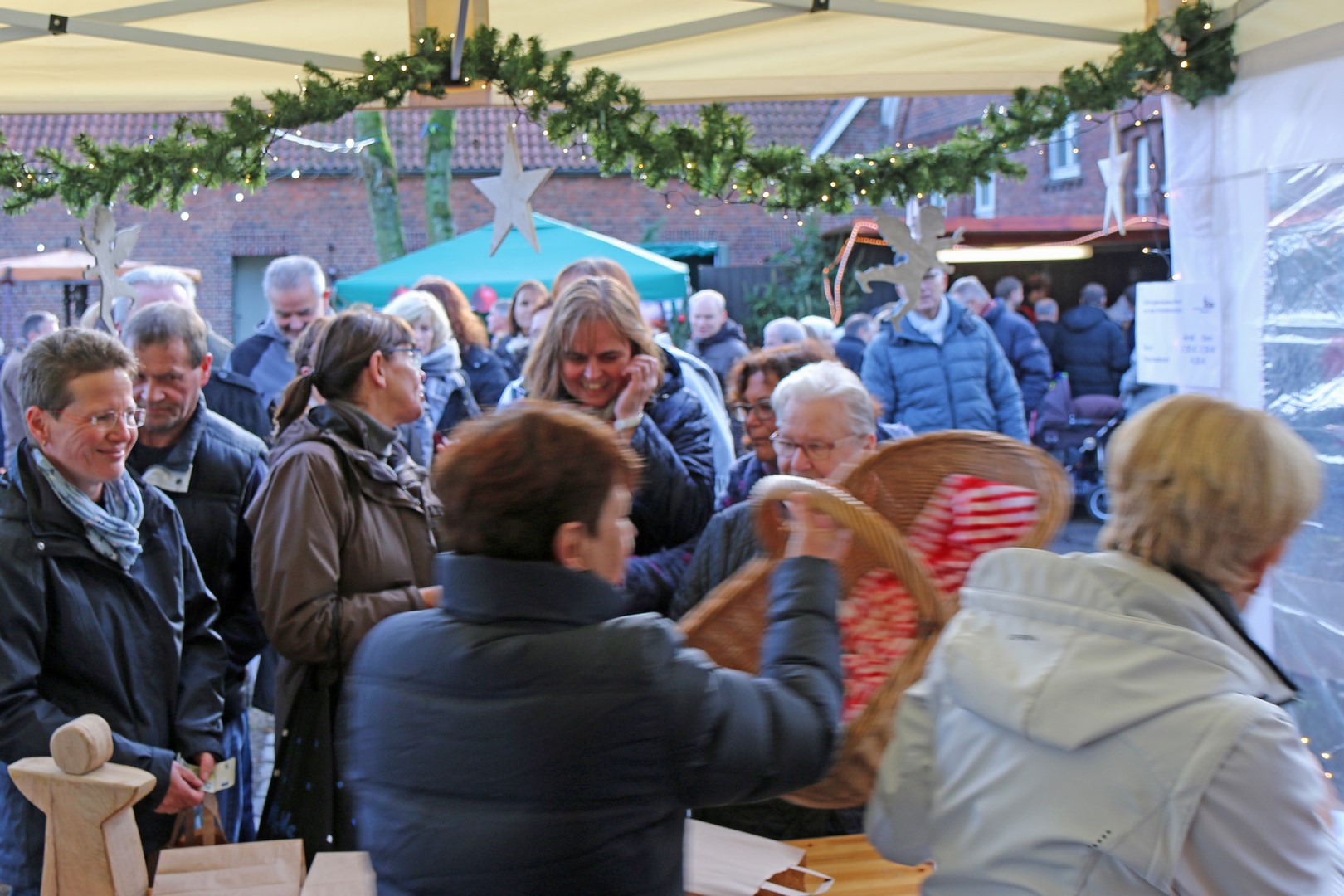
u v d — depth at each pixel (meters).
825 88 3.84
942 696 1.54
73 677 2.38
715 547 2.46
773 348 3.17
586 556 1.34
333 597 2.58
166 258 17.11
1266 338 3.58
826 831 2.29
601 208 17.69
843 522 1.59
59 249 16.11
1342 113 3.21
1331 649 3.47
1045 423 9.42
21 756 2.23
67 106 3.88
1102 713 1.30
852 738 1.68
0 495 2.35
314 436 2.69
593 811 1.24
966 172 3.47
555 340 2.98
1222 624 1.38
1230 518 1.37
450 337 5.35
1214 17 3.49
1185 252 3.84
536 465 1.32
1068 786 1.33
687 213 17.88
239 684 3.06
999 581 1.48
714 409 4.29
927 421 6.64
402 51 3.52
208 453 3.07
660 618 1.36
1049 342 9.62
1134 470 1.44
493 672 1.26
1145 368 4.04
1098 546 1.53
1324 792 1.35
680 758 1.28
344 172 16.41
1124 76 3.43
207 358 3.11
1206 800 1.26
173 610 2.54
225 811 2.94
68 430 2.31
